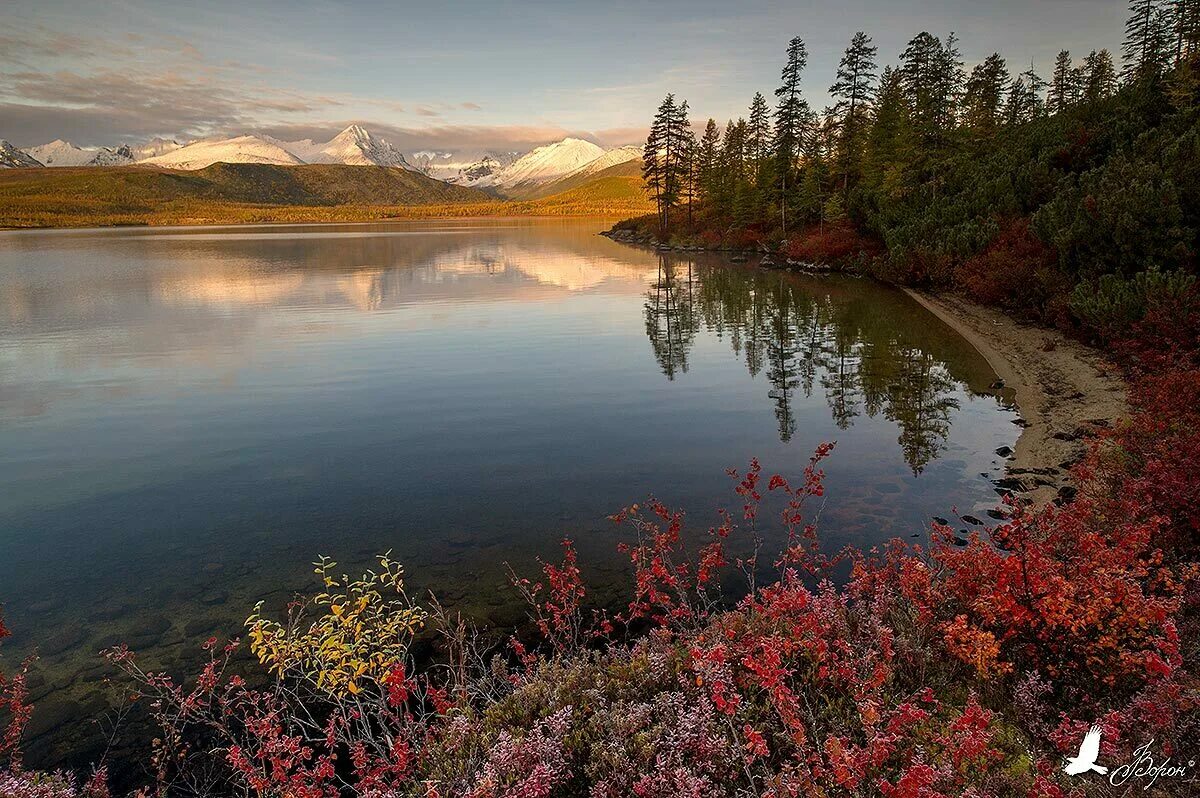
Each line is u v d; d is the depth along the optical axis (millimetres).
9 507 12414
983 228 33031
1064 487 10742
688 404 18562
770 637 5250
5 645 8125
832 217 57125
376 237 120188
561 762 4332
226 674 7359
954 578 6039
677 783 3947
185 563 10180
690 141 89188
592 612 8180
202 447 15602
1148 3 57688
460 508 11938
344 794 5621
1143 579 5926
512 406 18781
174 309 37312
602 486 12789
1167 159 22031
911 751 4254
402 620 7699
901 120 53250
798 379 20719
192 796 5719
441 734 5379
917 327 27625
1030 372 19016
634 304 38469
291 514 11891
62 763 6137
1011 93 73688
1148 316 16203
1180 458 7363
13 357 25516
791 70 65062
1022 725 4684
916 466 12945
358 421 17516
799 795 3949
